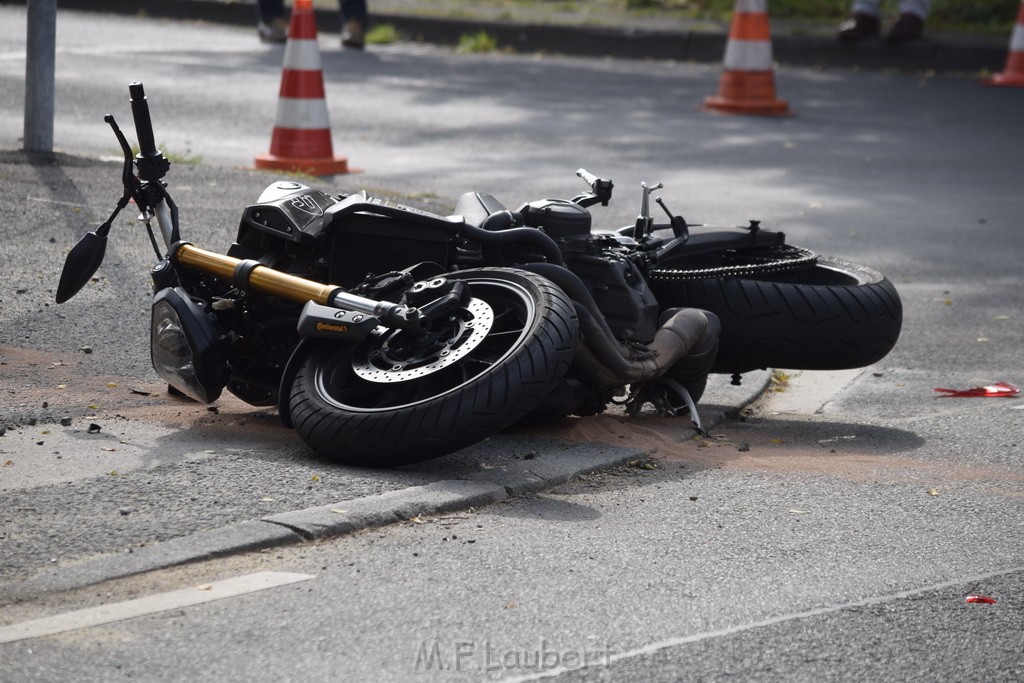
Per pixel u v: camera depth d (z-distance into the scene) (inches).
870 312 793.6
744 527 571.2
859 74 2303.2
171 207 716.7
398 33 2508.6
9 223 1005.2
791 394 860.0
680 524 571.2
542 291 631.8
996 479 658.2
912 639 468.8
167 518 533.0
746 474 654.5
